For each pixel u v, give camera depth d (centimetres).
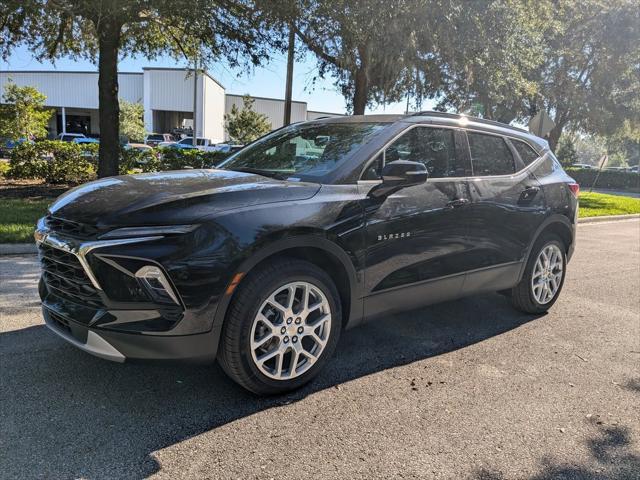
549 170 509
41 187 1388
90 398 310
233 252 282
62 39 1442
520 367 384
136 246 268
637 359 408
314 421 296
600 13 1948
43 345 383
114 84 1306
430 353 403
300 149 399
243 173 378
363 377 355
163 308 273
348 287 343
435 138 407
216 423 289
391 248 357
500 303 547
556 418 312
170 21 1198
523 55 1274
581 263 808
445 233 392
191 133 5750
